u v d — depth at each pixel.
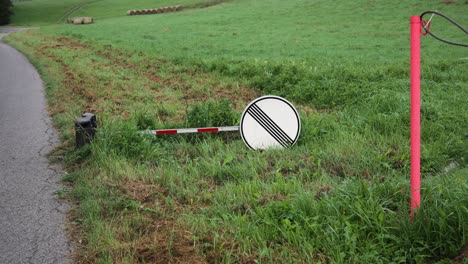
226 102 7.66
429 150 5.79
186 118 7.49
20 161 6.09
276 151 6.05
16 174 5.58
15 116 8.83
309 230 3.66
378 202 4.05
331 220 3.71
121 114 8.53
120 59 18.05
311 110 8.72
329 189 4.58
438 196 3.90
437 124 6.91
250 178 5.18
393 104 8.26
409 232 3.49
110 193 4.69
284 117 6.30
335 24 31.72
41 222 4.27
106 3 84.81
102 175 5.22
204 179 5.20
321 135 6.74
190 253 3.50
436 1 35.88
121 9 74.56
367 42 23.22
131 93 10.72
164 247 3.59
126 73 14.25
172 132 6.55
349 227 3.57
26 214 4.44
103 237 3.80
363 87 10.20
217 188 4.91
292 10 41.31
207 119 7.18
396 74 12.56
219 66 14.52
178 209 4.36
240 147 6.35
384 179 5.05
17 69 16.48
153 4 75.50
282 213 3.95
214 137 6.86
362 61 16.17
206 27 34.88
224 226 3.90
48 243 3.87
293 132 6.34
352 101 8.91
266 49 21.61
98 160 5.67
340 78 11.46
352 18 33.75
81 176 5.28
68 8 81.62
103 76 13.26
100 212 4.32
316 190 4.58
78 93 10.68
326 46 22.28
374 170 5.29
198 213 4.27
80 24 49.31
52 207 4.59
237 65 14.62
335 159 5.56
